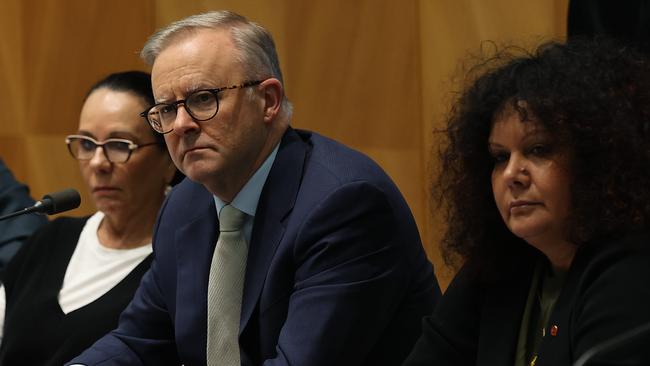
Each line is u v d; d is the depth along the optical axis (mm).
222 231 6883
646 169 4852
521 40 11758
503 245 5531
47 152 13383
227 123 6520
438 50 12344
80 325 8289
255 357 6703
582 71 4969
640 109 4938
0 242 10586
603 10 8406
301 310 6312
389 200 6688
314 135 7160
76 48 13281
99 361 7141
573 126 4867
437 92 12352
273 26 12695
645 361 4480
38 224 10875
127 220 8727
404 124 12562
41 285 8656
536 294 5477
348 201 6500
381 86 12594
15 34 13352
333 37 12656
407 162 12562
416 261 6930
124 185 8602
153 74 6652
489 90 5203
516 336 5391
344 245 6441
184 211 7344
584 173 4883
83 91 13328
